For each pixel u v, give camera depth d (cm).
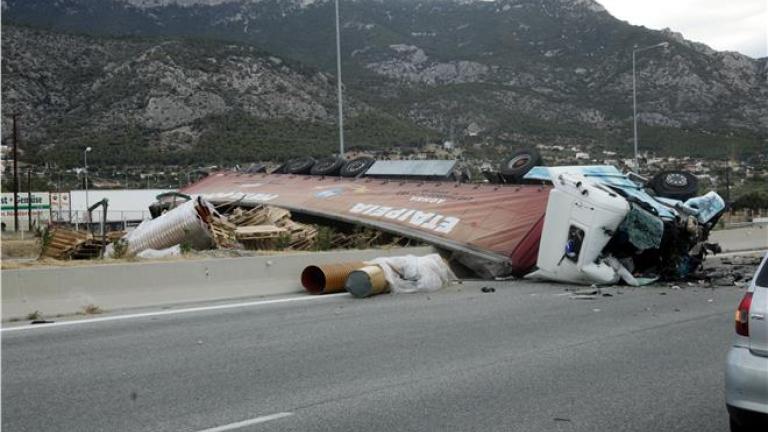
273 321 1258
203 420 704
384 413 729
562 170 1953
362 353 1001
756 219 5366
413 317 1299
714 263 2434
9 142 8500
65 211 6575
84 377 866
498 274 1970
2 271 1274
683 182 2258
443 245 2081
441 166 2809
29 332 1159
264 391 807
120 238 2670
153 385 832
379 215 2423
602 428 687
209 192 3322
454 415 724
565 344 1066
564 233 1772
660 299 1541
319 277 1672
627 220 1719
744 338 588
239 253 2077
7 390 810
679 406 757
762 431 582
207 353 999
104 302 1383
